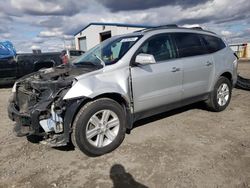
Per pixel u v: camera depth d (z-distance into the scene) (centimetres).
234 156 361
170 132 459
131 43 433
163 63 447
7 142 442
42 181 319
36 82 382
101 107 369
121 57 409
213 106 558
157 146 402
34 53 1043
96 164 355
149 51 438
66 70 426
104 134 379
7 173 340
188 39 507
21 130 377
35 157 383
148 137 438
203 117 538
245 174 315
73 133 355
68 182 315
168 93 457
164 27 485
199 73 508
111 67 394
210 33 564
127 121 413
